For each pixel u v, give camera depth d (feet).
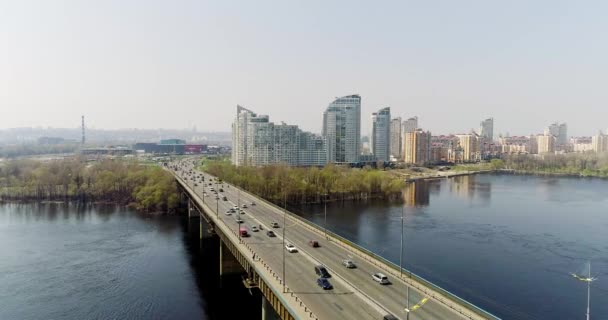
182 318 346.54
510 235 603.67
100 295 392.06
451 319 215.10
